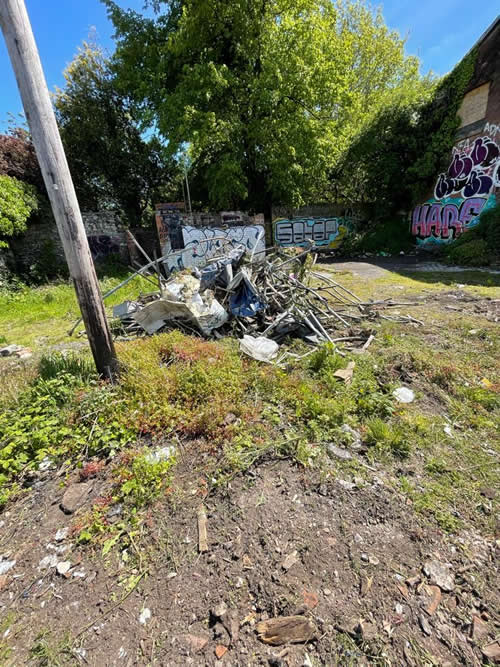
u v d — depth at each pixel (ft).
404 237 46.70
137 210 52.90
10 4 6.58
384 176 44.47
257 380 9.97
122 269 38.11
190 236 36.70
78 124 42.45
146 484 6.51
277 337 13.64
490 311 16.37
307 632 4.12
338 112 46.19
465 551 5.06
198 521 5.77
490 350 11.82
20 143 35.96
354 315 16.69
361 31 58.75
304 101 39.45
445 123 38.40
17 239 32.60
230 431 7.84
